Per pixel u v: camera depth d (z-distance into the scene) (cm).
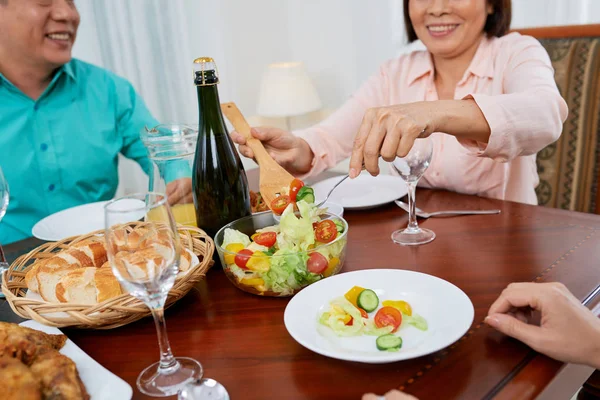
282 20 326
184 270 87
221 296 91
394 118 96
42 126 193
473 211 118
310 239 86
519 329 68
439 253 99
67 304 77
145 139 109
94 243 97
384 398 58
